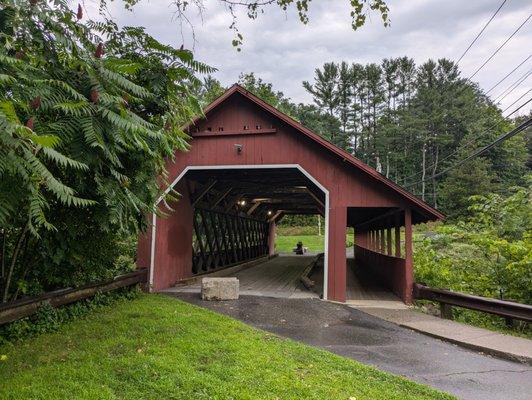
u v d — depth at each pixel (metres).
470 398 3.57
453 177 38.03
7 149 2.41
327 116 54.19
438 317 6.93
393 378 3.84
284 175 10.35
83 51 3.63
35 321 4.87
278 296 8.23
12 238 5.09
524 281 7.91
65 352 4.06
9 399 2.91
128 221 4.66
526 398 3.61
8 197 2.88
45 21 3.38
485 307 6.55
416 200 7.85
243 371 3.66
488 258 9.22
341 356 4.59
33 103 3.09
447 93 51.00
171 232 9.21
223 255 13.34
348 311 7.13
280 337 5.16
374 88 57.38
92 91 3.42
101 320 5.43
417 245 12.84
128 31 4.34
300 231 38.12
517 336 5.93
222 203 13.18
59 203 4.58
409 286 8.01
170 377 3.42
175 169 8.82
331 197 8.20
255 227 18.61
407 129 49.12
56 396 2.98
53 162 3.57
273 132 8.51
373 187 8.11
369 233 16.84
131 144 4.13
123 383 3.30
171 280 9.17
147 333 4.79
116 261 7.66
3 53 2.96
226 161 8.66
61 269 5.66
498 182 41.97
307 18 4.43
